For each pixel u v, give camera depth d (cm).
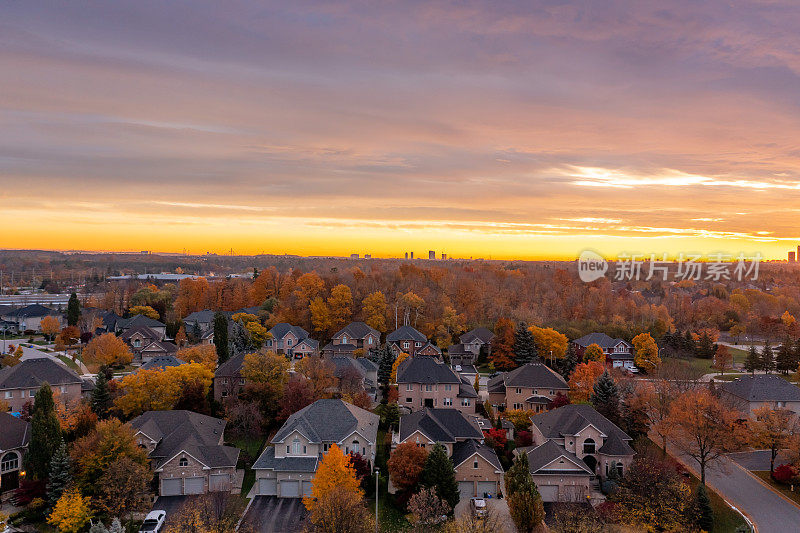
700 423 6856
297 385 8312
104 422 6625
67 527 5622
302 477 6562
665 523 5816
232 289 19100
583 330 15312
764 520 6134
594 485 6906
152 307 17188
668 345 14475
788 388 9112
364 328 13975
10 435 6725
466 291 17375
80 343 14162
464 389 9488
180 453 6538
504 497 6631
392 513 6238
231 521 5638
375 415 8356
